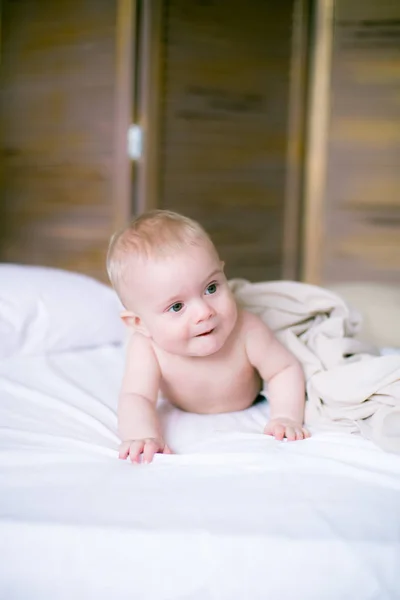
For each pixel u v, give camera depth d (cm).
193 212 283
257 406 121
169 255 101
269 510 77
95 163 271
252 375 116
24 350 151
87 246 275
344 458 92
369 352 126
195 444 101
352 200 293
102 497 81
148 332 109
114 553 72
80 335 158
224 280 106
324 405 109
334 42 289
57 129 279
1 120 292
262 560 70
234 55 288
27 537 73
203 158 284
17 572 72
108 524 74
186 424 110
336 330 125
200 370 111
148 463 92
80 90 272
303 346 119
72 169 277
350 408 105
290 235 311
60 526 74
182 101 275
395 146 286
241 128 294
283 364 113
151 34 263
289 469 88
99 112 269
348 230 295
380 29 282
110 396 123
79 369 141
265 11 295
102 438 103
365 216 292
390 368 106
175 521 75
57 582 72
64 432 104
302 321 129
